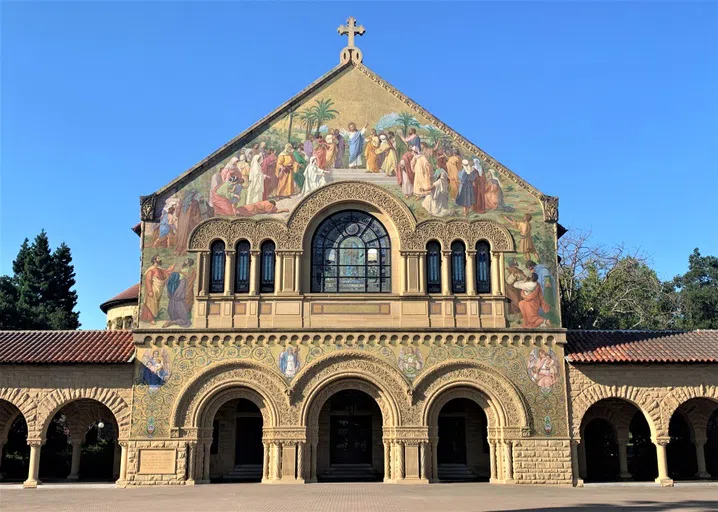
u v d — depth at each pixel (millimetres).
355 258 34188
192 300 33000
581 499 25922
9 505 24422
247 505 23703
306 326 32812
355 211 34719
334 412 36594
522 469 32031
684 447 40031
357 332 32688
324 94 35531
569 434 32500
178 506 23562
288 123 35125
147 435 31641
